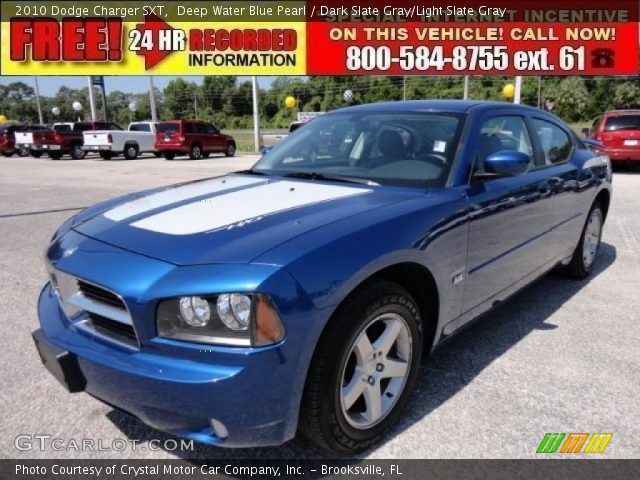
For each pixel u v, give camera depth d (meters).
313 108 89.25
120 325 2.24
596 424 2.70
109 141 24.62
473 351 3.51
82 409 2.89
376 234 2.39
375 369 2.48
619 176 12.95
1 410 2.87
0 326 4.01
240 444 2.10
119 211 2.83
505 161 3.02
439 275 2.74
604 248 6.16
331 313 2.16
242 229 2.35
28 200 10.61
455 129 3.26
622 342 3.63
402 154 3.25
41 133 25.88
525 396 2.96
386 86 82.44
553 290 4.71
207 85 100.69
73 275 2.31
